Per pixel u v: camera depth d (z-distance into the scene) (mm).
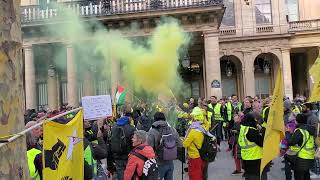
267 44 41281
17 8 2914
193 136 10516
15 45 2850
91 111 10055
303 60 44750
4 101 2736
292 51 43469
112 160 12383
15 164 2785
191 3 30875
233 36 41219
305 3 43125
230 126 21531
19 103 2887
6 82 2756
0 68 2719
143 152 7957
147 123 16250
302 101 20750
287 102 14109
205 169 11312
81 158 5699
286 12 43469
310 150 10695
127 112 14117
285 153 11312
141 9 30594
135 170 7906
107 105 10164
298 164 10672
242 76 41438
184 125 20078
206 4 30547
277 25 41188
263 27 41250
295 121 12016
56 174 5051
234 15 41531
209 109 21172
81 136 5727
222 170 15844
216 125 20031
